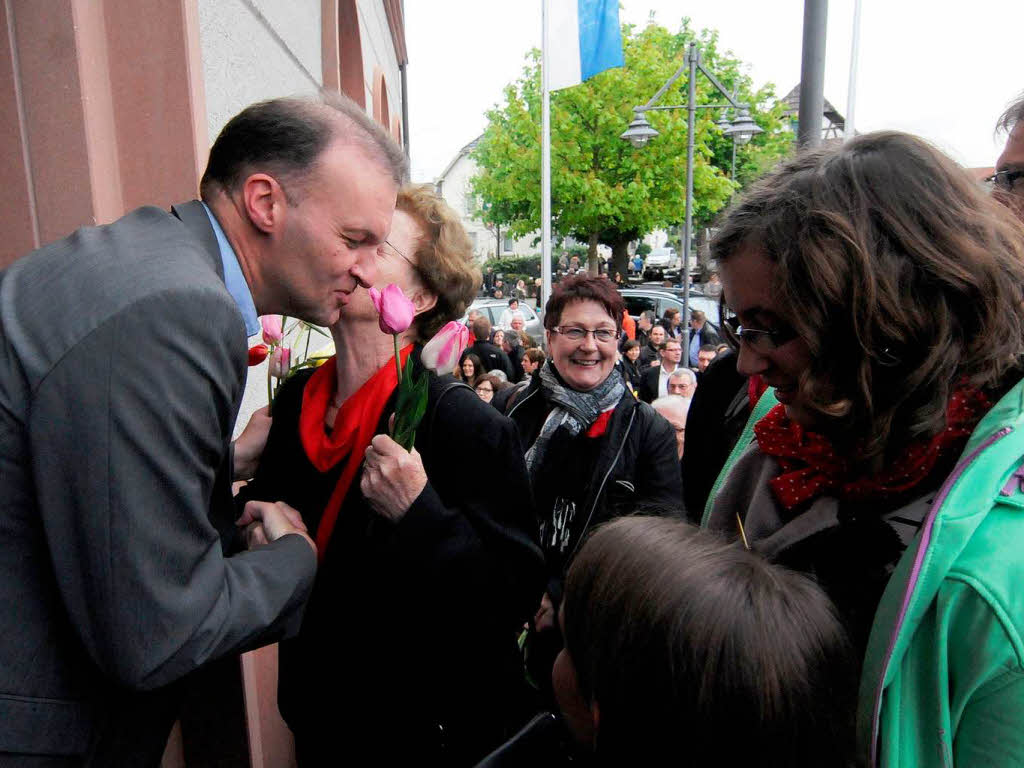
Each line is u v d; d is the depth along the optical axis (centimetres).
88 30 151
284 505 126
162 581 85
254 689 195
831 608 76
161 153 165
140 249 92
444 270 142
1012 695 69
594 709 80
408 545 124
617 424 213
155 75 162
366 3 616
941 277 75
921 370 77
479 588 131
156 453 83
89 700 95
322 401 148
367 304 137
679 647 70
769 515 103
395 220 139
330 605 138
